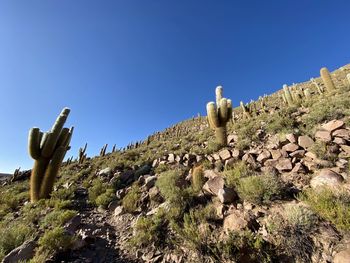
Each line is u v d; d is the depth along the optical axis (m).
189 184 7.36
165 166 9.88
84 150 20.39
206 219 5.31
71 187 10.04
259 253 4.06
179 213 5.82
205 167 8.37
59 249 5.04
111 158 17.23
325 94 14.90
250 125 12.24
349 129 7.26
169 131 37.59
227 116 10.85
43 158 9.81
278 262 3.93
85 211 7.87
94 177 12.12
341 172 5.54
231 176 6.72
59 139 10.59
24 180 17.88
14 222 7.07
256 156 7.90
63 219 6.52
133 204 7.21
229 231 4.61
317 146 6.89
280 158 7.04
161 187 7.32
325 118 8.99
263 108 21.47
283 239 4.17
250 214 5.07
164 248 5.04
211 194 6.29
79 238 5.61
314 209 4.56
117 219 6.93
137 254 5.03
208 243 4.61
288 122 9.95
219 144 10.74
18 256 4.73
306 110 11.46
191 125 36.56
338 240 3.88
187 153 11.70
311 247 3.93
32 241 5.23
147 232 5.50
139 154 16.36
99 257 5.10
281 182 5.74
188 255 4.61
